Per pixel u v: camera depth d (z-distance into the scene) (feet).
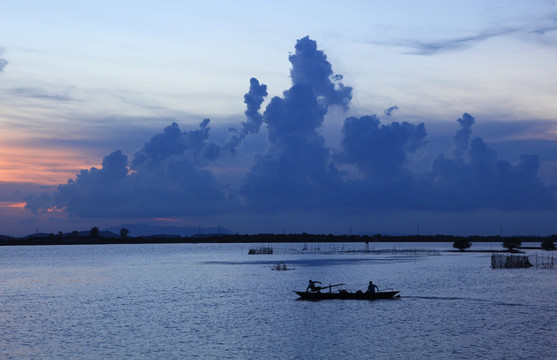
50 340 164.55
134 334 171.73
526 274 359.66
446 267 435.12
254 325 184.55
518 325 178.81
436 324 182.29
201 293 274.98
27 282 354.33
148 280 355.97
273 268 442.09
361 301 236.02
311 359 140.05
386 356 141.79
